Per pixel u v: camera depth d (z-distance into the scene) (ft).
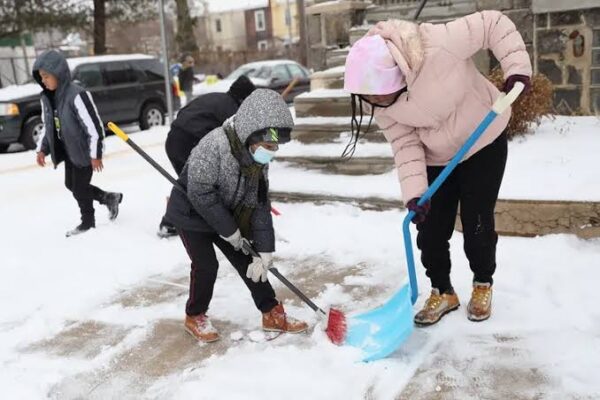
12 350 10.72
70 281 13.58
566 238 13.12
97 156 16.07
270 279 12.95
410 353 9.61
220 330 10.97
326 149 18.95
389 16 25.53
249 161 9.20
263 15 173.58
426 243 10.28
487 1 21.49
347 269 13.21
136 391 9.23
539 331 9.91
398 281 12.36
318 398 8.61
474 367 9.14
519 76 8.63
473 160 9.64
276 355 9.80
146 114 38.88
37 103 33.63
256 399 8.68
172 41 110.93
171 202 10.37
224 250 10.50
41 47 84.38
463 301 11.10
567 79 20.70
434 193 10.06
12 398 9.17
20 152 33.53
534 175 14.69
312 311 11.41
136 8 63.21
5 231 17.81
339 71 22.22
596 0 19.29
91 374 9.78
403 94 9.02
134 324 11.48
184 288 13.02
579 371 8.77
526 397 8.37
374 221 15.53
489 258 10.12
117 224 17.42
